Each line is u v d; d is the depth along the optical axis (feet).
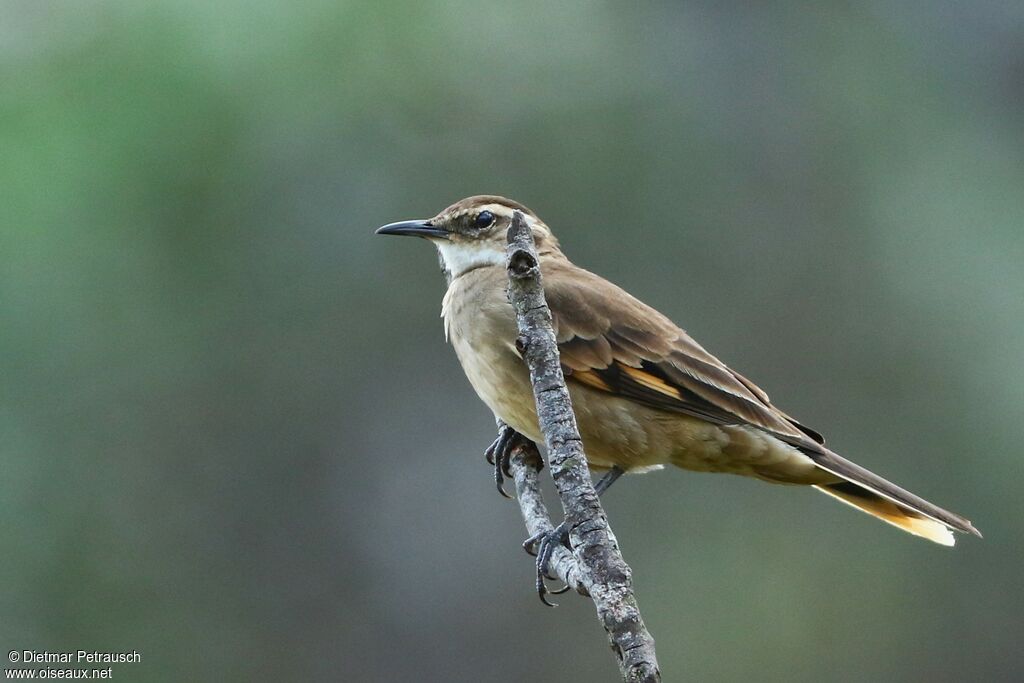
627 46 53.62
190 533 48.88
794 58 56.03
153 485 48.06
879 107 56.54
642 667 19.30
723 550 52.60
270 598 50.21
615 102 52.70
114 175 45.19
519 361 30.63
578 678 53.47
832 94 56.03
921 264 54.13
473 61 50.49
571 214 52.13
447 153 50.49
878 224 54.85
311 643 51.29
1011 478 51.62
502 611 53.88
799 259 54.19
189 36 45.62
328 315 49.96
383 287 50.60
